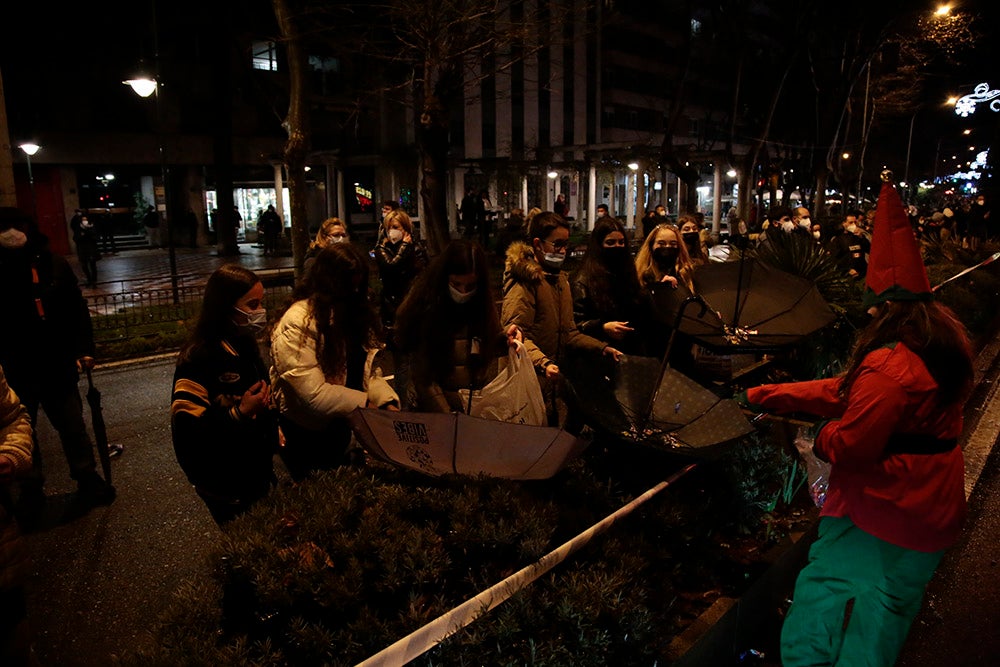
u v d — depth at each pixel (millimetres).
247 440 3156
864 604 2871
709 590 3633
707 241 8477
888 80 36656
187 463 3129
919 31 29938
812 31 28516
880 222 2793
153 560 4492
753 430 3598
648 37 58094
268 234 28359
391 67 19500
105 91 30250
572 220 35625
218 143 27953
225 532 2912
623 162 34531
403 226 8500
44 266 4953
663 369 3545
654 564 3443
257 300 3182
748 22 29141
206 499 3279
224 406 3119
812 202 36750
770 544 4152
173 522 5008
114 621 3848
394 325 3664
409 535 2840
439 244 13844
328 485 3158
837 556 2934
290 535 2857
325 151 34031
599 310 4645
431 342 3494
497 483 3275
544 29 15836
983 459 6641
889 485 2768
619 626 2814
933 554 2807
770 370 5855
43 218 29078
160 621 2568
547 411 4176
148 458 6246
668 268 5234
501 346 3604
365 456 3752
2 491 2623
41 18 28188
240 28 30844
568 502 3559
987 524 5426
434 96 13227
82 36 29250
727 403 3734
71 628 3777
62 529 4902
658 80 60125
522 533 2982
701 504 3916
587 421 3701
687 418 3734
